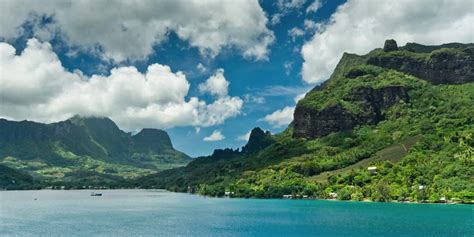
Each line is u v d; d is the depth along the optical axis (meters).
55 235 177.00
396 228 185.75
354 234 173.62
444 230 178.25
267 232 183.12
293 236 172.00
